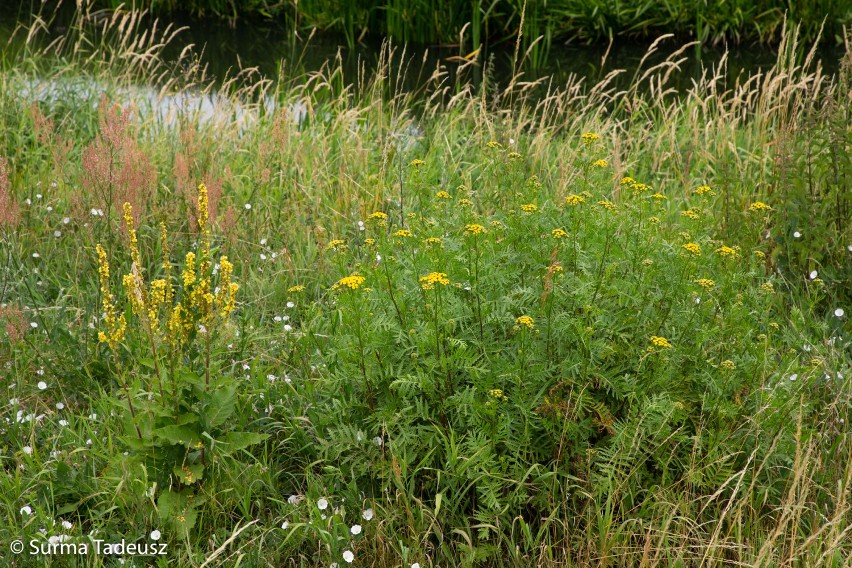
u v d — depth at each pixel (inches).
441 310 122.0
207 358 124.0
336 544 114.3
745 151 249.3
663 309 132.6
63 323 158.4
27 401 147.5
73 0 553.6
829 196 181.9
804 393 135.9
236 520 125.2
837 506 114.5
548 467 122.3
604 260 135.0
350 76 406.9
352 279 117.9
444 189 225.1
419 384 119.6
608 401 127.6
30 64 343.0
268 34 502.0
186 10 548.4
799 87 242.8
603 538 114.1
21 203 202.4
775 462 124.5
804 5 444.5
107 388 150.0
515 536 123.2
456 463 120.9
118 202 189.6
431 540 123.5
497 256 132.1
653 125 288.8
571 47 470.0
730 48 455.5
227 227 188.5
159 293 120.4
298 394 143.3
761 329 148.9
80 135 275.9
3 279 173.5
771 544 106.4
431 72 418.9
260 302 179.2
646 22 466.0
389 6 473.4
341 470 126.7
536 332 123.6
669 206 221.5
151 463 124.0
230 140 260.4
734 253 136.5
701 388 128.0
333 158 255.8
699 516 122.1
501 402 121.1
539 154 241.0
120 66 353.4
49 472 126.2
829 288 174.4
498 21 478.3
